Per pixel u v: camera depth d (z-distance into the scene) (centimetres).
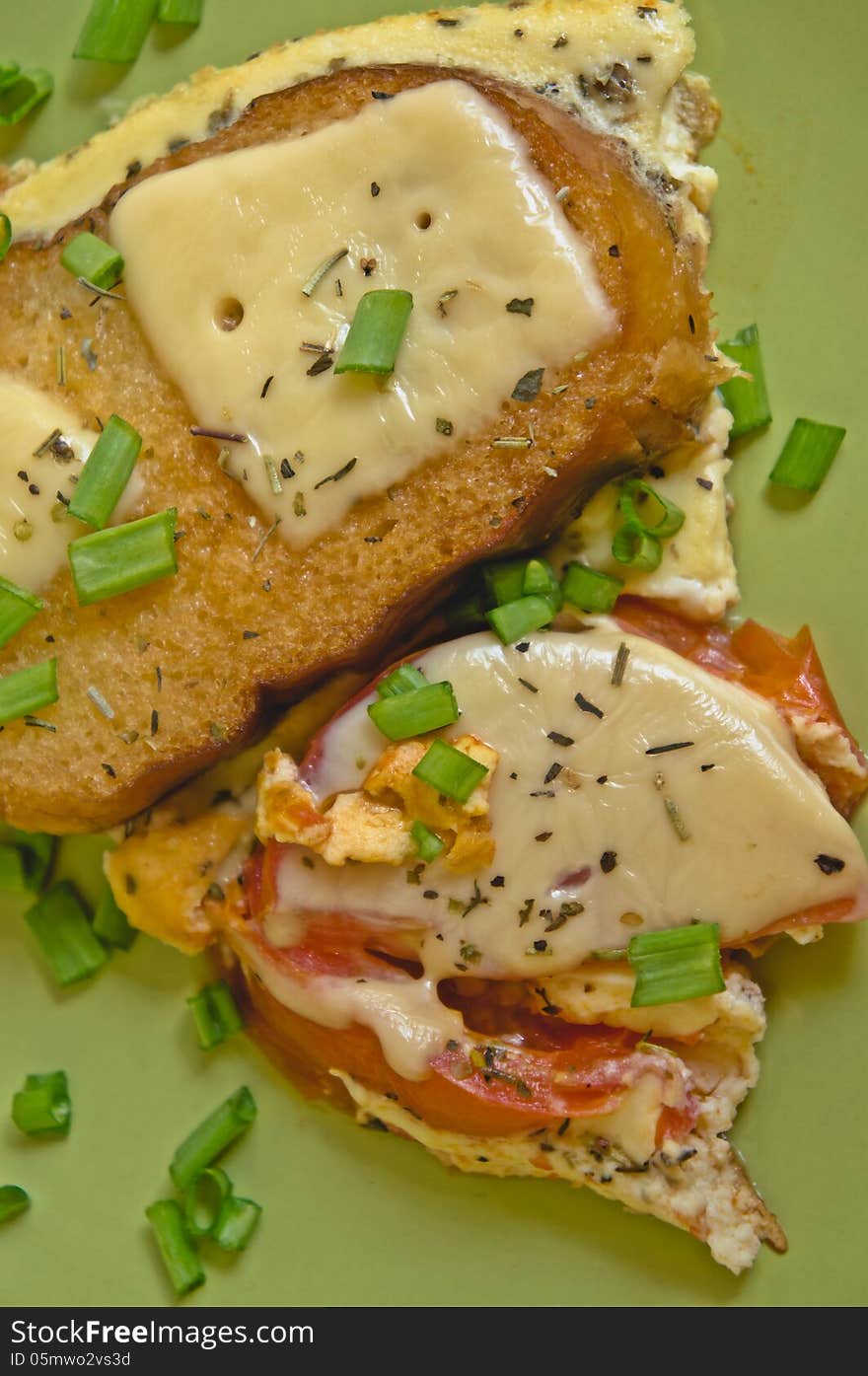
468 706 27
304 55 29
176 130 29
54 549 28
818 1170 28
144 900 29
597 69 28
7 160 30
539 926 27
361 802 27
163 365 28
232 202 27
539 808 27
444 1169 29
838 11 28
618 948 27
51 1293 29
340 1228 29
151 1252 29
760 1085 28
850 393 28
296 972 28
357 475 27
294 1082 29
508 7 29
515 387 27
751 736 27
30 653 28
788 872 27
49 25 30
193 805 29
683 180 28
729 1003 28
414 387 27
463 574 28
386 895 27
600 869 27
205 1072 29
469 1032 28
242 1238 29
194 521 28
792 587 28
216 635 28
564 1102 27
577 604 28
